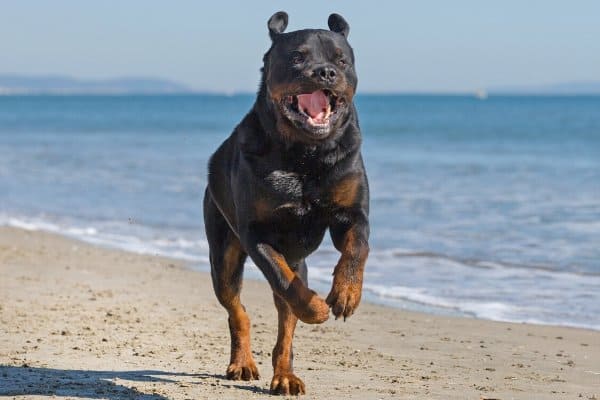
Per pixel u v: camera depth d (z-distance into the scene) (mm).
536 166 27250
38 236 16328
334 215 6113
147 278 12211
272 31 6449
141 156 34375
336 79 5816
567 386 7008
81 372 6922
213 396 6227
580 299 10969
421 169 26922
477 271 12719
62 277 12000
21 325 8727
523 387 6902
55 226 17828
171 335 8609
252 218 6117
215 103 168875
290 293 5680
